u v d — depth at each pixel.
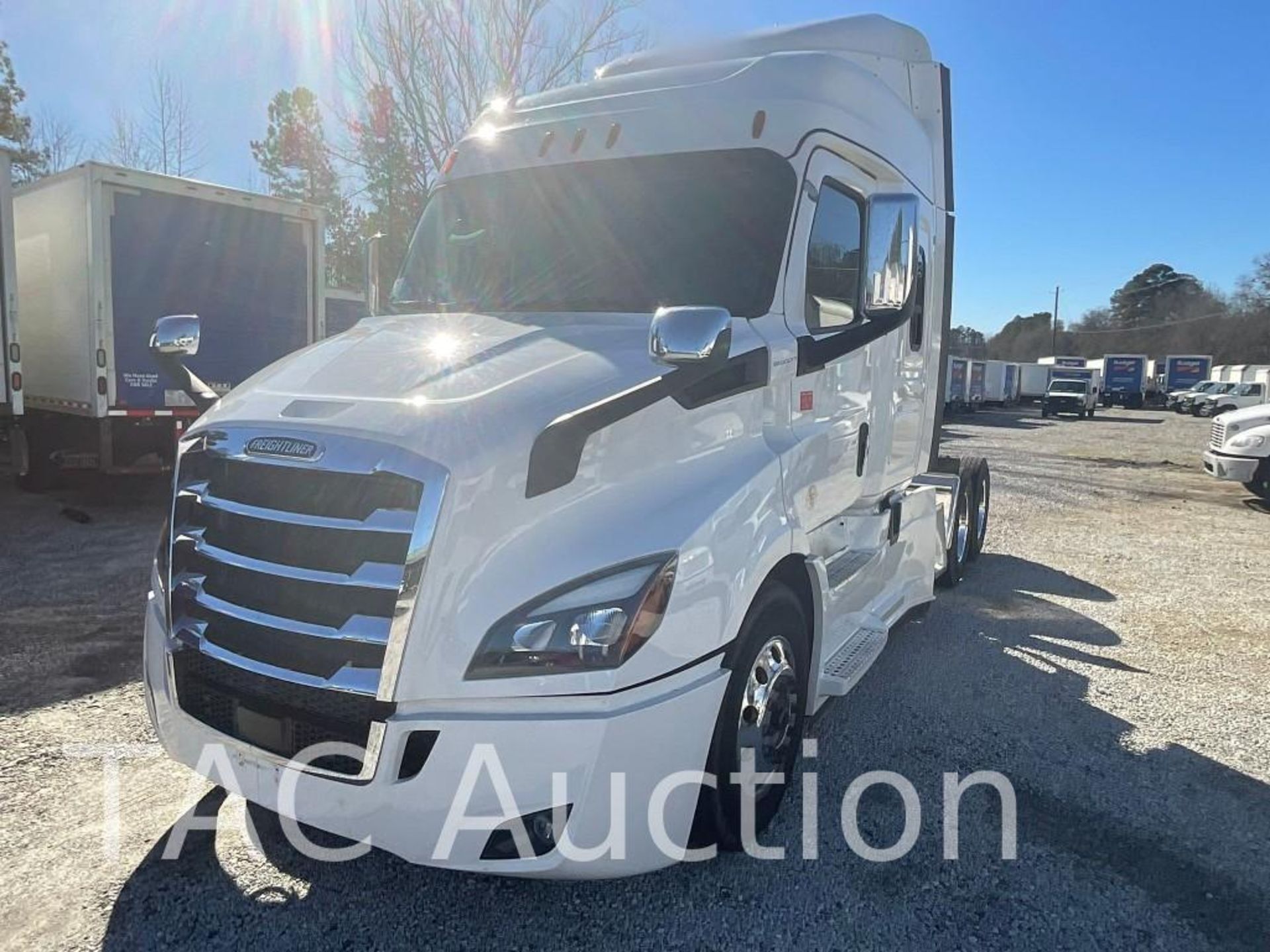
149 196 9.49
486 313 3.67
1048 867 3.21
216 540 2.81
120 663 5.07
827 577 3.87
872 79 4.36
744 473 3.00
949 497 7.16
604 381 2.81
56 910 2.84
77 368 9.56
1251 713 4.69
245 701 2.67
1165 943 2.81
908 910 2.94
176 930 2.77
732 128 3.73
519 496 2.50
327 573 2.53
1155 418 46.09
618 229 3.77
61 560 7.58
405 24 18.34
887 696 4.81
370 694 2.42
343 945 2.72
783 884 3.06
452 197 4.29
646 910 2.91
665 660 2.57
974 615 6.54
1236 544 9.65
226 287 10.16
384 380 2.86
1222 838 3.43
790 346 3.41
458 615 2.40
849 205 4.05
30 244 10.21
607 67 4.98
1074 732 4.39
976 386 48.09
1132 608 6.85
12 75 27.27
